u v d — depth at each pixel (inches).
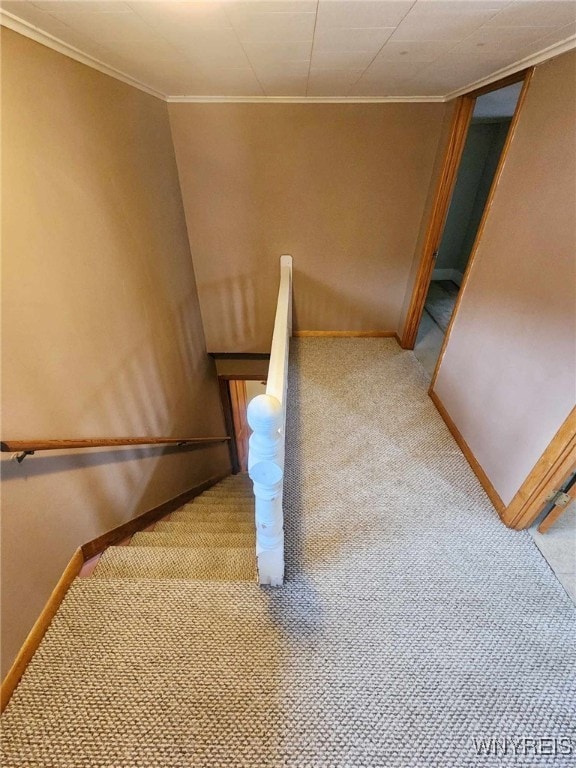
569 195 57.8
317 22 49.6
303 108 106.2
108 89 74.0
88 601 59.4
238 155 114.1
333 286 138.4
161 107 102.0
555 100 61.2
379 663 53.7
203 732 46.7
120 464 81.4
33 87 52.2
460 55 64.6
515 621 59.4
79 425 65.0
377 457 90.8
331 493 81.3
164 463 109.9
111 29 51.8
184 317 128.1
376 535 72.4
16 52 48.7
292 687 50.9
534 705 50.2
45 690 49.8
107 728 46.7
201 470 154.3
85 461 67.1
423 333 151.0
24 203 51.0
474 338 87.2
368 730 47.5
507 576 65.7
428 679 52.3
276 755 45.3
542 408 64.2
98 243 71.2
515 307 71.7
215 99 104.0
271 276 138.3
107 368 75.2
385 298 140.3
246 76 80.9
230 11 45.5
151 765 44.2
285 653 54.3
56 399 58.3
